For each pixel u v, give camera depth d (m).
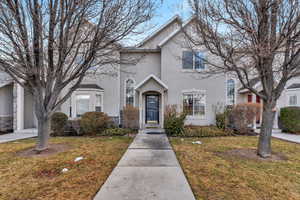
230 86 13.16
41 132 6.59
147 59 13.52
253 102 11.77
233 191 3.65
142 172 4.62
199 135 9.94
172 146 7.51
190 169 4.84
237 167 5.01
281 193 3.58
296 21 4.75
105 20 5.85
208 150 6.84
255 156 6.07
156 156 6.04
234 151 6.68
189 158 5.82
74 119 11.28
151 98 13.45
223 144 7.89
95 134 10.50
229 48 5.71
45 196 3.44
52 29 5.69
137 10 6.01
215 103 12.77
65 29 6.00
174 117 10.37
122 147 7.30
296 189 3.74
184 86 12.80
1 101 11.72
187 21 8.24
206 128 11.10
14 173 4.55
